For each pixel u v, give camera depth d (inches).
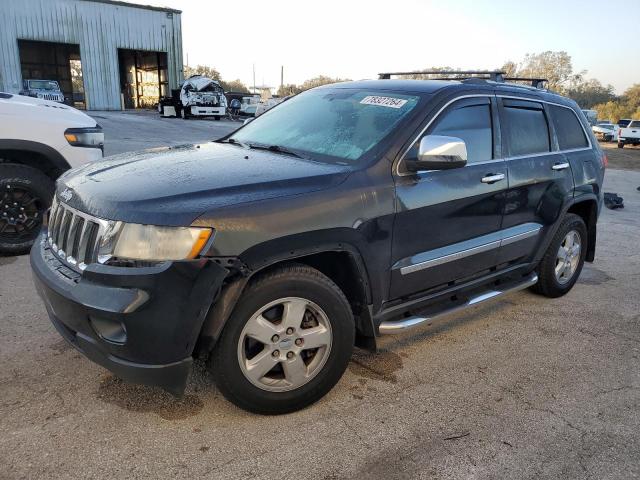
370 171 119.0
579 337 162.6
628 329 170.9
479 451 105.1
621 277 227.3
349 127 135.5
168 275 92.4
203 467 95.8
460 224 138.2
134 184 106.4
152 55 1804.9
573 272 195.5
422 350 148.3
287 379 110.6
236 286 98.5
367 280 119.3
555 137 177.9
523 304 188.5
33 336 140.0
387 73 186.7
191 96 1254.9
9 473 91.3
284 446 103.0
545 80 193.9
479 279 153.0
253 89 3508.9
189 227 94.0
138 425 106.3
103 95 1587.1
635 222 355.6
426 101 134.6
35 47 1770.4
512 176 152.4
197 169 116.0
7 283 177.2
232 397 106.0
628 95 3791.8
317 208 107.0
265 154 131.9
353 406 118.2
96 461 95.5
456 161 119.0
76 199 110.2
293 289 106.0
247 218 98.5
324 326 112.5
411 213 123.9
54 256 114.1
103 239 97.3
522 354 149.0
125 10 1567.4
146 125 985.5
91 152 216.4
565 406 123.3
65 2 1464.1
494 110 152.0
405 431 110.2
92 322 95.7
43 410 109.1
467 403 122.2
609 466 102.8
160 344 94.7
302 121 148.9
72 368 125.3
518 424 115.0
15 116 197.9
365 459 100.9
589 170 189.0
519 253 164.2
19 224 204.1
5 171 196.4
